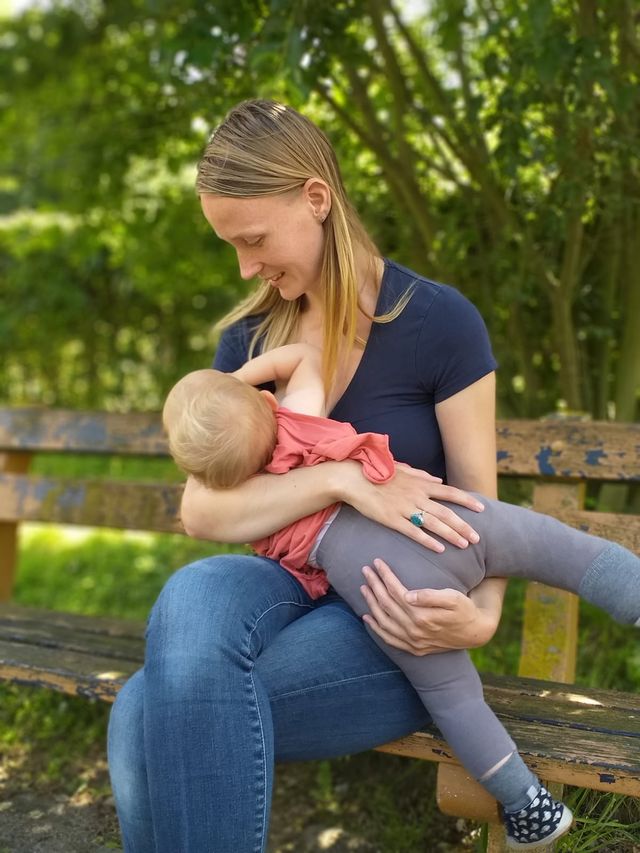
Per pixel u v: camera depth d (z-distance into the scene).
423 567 1.69
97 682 2.09
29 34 5.94
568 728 1.81
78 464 6.98
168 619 1.68
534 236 3.16
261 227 1.78
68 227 6.70
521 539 1.72
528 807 1.63
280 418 1.87
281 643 1.76
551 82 2.65
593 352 3.36
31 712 2.75
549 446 2.36
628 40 2.88
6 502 3.10
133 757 1.68
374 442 1.76
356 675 1.75
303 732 1.76
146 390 8.38
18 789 2.41
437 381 1.90
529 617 2.35
